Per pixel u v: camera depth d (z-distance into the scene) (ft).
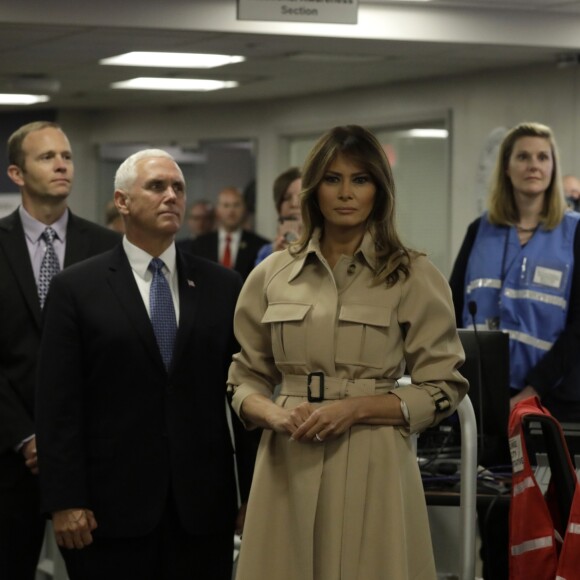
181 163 55.16
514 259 20.04
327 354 11.83
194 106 54.19
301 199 12.27
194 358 14.14
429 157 44.27
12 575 16.44
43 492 13.84
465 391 12.16
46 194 16.99
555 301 19.66
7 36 33.37
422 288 11.93
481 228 20.63
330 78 43.27
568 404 19.35
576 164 37.45
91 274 14.23
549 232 19.95
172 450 13.96
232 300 14.57
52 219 17.26
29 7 28.30
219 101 52.39
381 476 11.75
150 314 14.23
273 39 32.32
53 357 14.01
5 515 16.30
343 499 11.73
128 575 13.98
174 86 47.03
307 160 12.17
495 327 20.02
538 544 12.89
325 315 11.89
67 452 13.83
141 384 13.98
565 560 12.48
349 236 12.19
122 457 13.92
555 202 20.04
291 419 11.68
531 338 19.69
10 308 16.53
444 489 15.11
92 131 57.82
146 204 14.11
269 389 12.84
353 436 11.78
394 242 12.05
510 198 20.39
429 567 12.03
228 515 14.29
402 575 11.59
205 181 54.29
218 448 14.25
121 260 14.35
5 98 51.60
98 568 14.01
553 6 30.91
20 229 17.04
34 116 57.06
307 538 11.76
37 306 16.61
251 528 12.14
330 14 28.71
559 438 13.10
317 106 48.67
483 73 40.68
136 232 14.33
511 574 13.19
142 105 54.95
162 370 14.03
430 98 42.98
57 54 37.65
